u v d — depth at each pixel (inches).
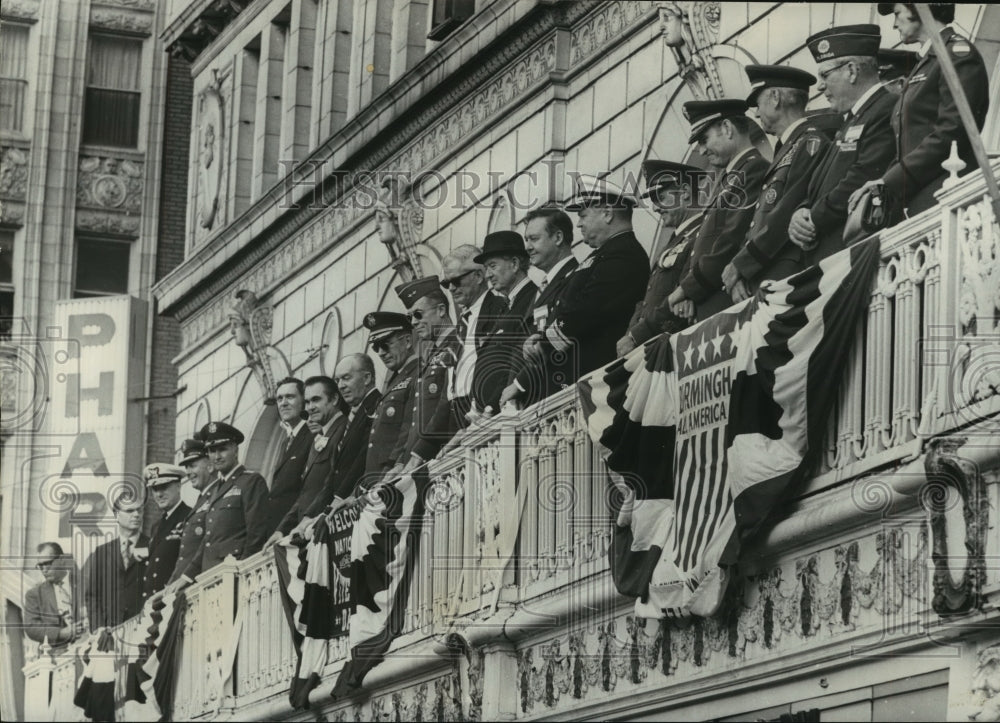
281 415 1366.9
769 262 847.1
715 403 842.2
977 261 709.3
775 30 899.4
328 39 1422.2
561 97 1091.3
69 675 1473.9
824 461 786.8
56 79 1594.5
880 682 746.2
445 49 1197.1
